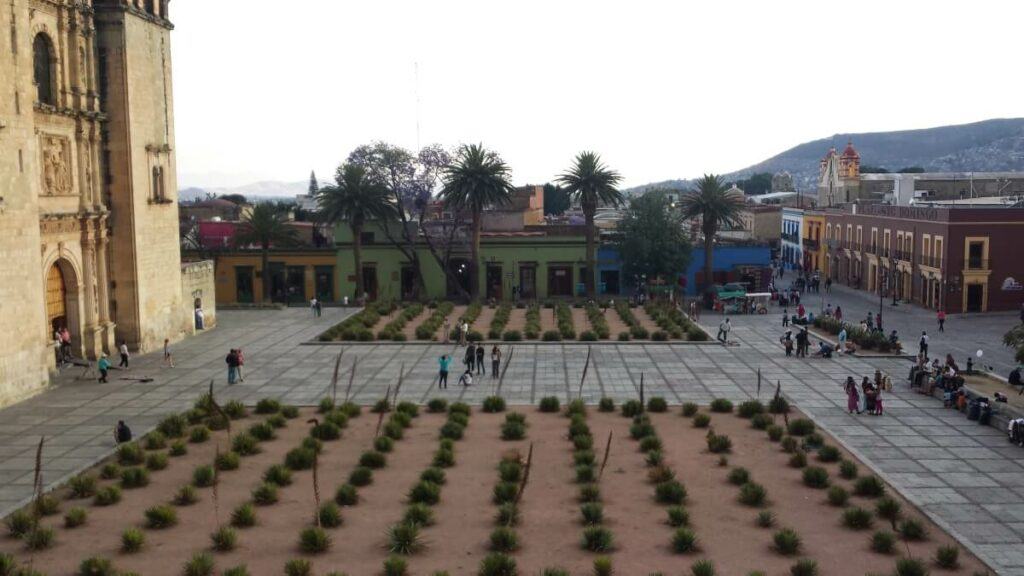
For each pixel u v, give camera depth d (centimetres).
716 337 5081
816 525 2128
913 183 8875
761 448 2789
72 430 3038
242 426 3094
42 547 1995
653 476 2442
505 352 4625
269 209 7719
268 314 6247
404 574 1834
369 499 2314
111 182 4453
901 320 6038
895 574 1842
